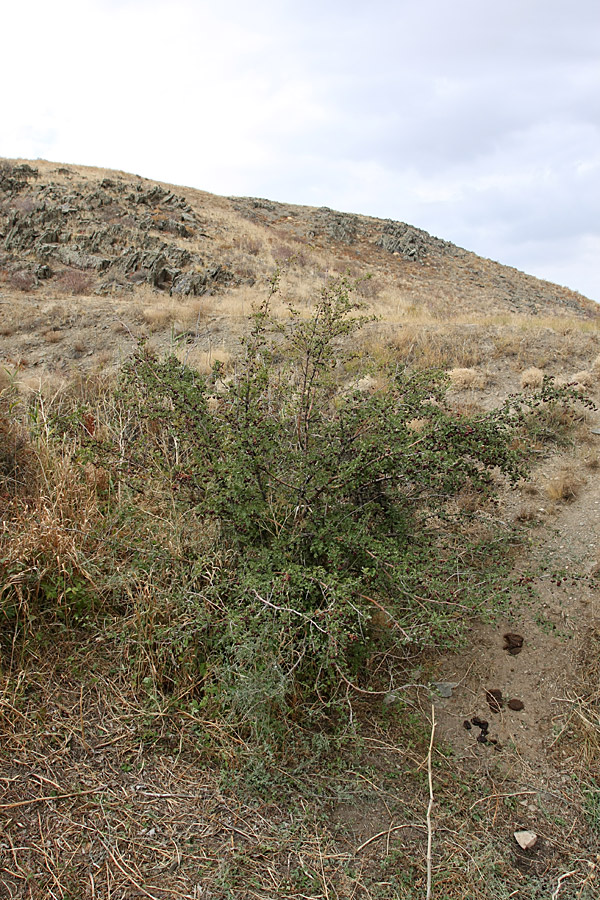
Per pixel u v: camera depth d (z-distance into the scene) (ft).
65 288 57.52
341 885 6.83
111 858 6.74
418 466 10.56
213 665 9.08
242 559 10.14
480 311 76.48
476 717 9.70
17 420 14.74
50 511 11.09
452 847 7.43
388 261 107.45
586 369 25.88
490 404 22.44
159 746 8.27
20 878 6.37
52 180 89.56
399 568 9.39
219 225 94.07
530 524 14.01
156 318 41.96
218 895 6.52
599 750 8.84
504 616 11.39
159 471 11.69
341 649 8.60
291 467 10.69
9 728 8.04
